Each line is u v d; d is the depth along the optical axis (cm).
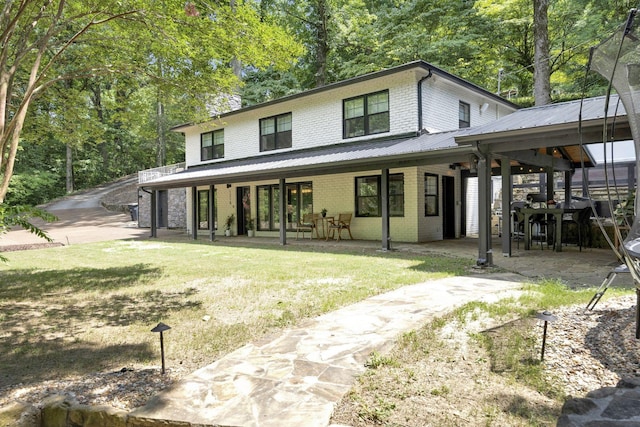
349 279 652
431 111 1187
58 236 1648
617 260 772
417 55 1864
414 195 1189
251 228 1662
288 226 1543
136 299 569
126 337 404
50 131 896
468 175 1382
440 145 883
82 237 1623
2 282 707
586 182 284
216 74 778
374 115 1238
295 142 1449
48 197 3117
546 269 693
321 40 2283
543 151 1026
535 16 1506
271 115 1528
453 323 394
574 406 233
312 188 1455
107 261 962
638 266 263
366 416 235
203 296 573
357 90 1268
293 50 724
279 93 2384
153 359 347
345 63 2130
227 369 308
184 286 649
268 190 1619
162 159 3000
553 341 333
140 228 2030
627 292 489
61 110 874
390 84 1191
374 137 1222
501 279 617
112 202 2608
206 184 1457
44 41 590
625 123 570
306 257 947
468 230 1423
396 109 1181
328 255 973
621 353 303
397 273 693
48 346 383
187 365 332
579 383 263
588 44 1659
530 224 1051
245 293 580
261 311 481
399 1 2156
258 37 691
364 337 367
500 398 248
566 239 1085
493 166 1259
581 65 1850
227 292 592
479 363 300
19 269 853
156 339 395
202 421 235
